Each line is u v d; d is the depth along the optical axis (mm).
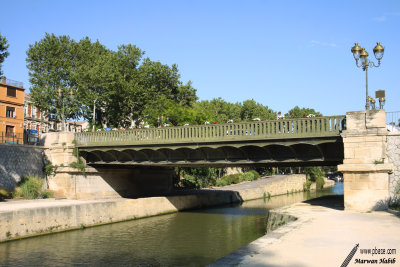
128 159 32656
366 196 20578
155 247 21047
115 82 53375
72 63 54188
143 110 60844
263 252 10125
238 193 50906
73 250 20062
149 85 63812
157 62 64062
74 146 33844
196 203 41156
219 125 25594
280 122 23516
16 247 20141
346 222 15766
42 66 53500
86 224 26766
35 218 22891
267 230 22188
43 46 53094
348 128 21359
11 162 31844
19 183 32125
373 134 20750
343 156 23297
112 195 37531
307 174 84062
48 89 50812
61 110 50281
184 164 30125
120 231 25750
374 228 13977
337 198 32781
